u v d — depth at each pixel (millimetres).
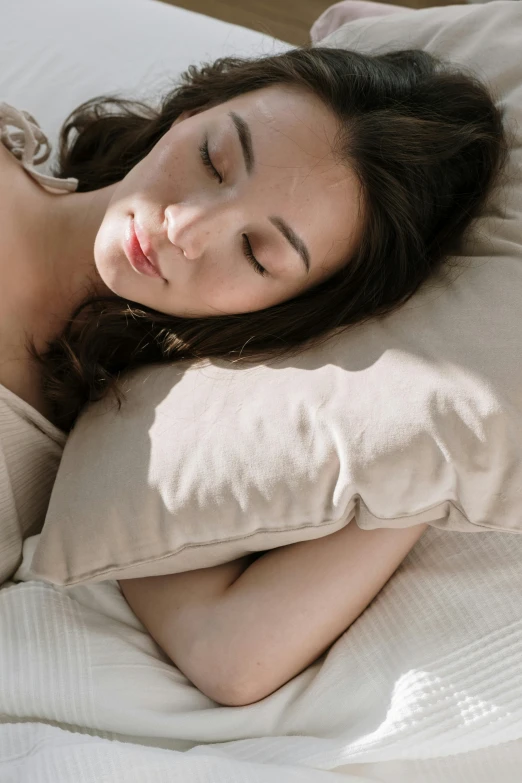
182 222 768
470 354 693
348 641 778
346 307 830
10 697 718
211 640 762
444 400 670
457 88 872
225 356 814
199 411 750
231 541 721
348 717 748
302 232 794
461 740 700
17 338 883
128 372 854
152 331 872
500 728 698
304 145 795
